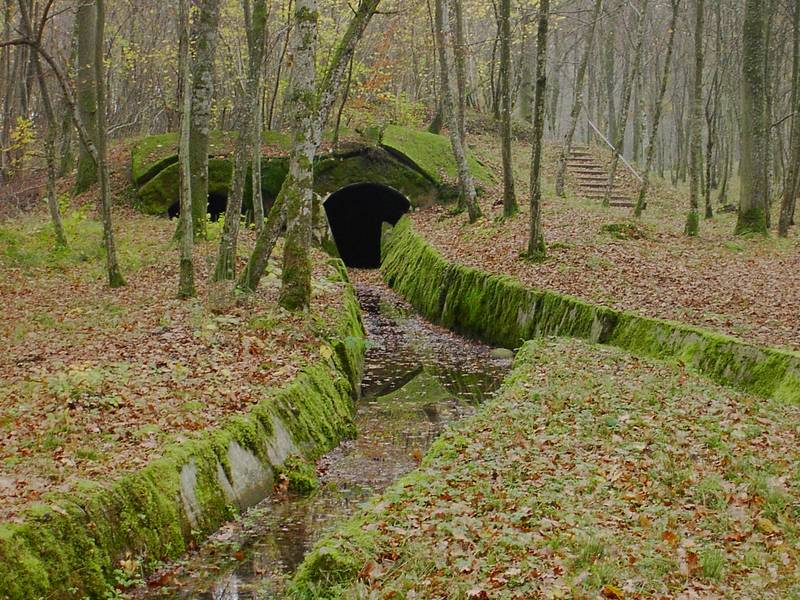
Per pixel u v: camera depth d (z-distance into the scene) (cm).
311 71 1359
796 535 633
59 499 648
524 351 1391
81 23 2642
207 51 1934
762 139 2127
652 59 4522
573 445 870
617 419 940
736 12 3281
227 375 1037
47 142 1786
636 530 648
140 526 696
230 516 812
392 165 2906
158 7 3753
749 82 2117
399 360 1656
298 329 1309
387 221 3262
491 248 2130
